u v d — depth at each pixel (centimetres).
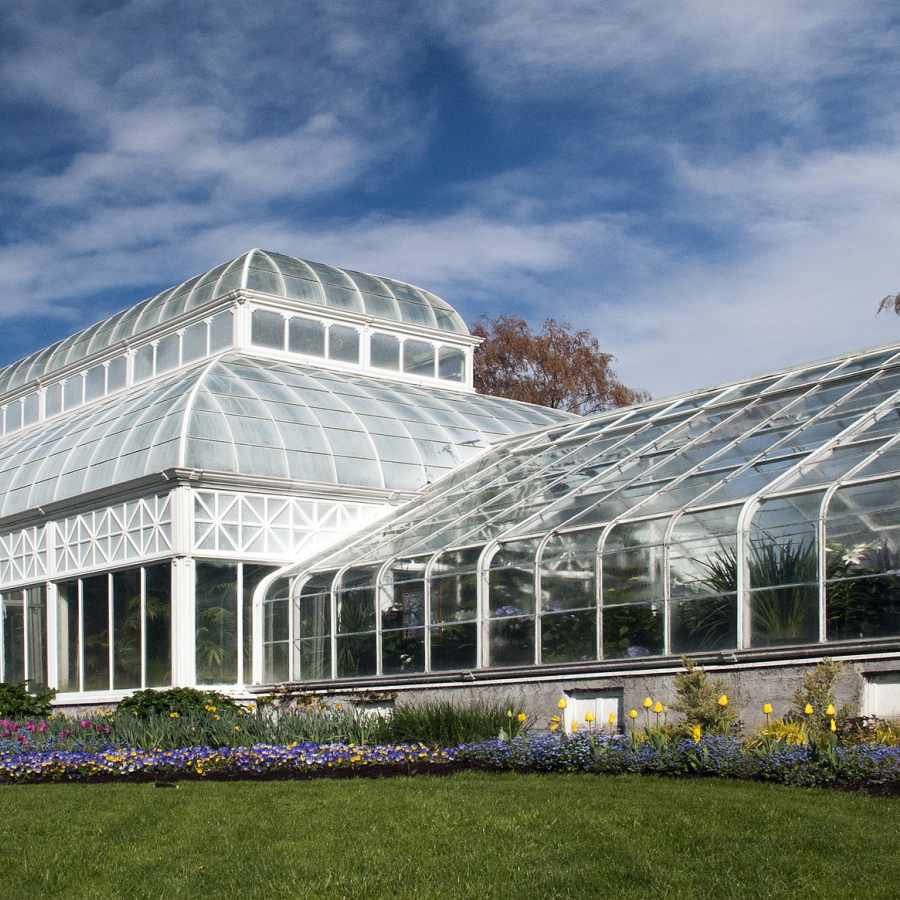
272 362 3591
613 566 2183
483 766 1884
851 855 1209
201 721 2364
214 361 3381
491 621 2380
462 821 1448
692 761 1659
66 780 2105
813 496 1942
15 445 3828
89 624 3088
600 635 2181
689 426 2712
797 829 1301
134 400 3400
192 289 3953
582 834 1347
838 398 2448
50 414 4388
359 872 1274
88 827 1573
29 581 3269
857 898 1098
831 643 1827
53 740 2361
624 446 2791
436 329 4056
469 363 4138
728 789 1534
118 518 3030
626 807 1455
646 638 2108
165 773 2070
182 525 2850
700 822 1355
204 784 1900
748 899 1112
